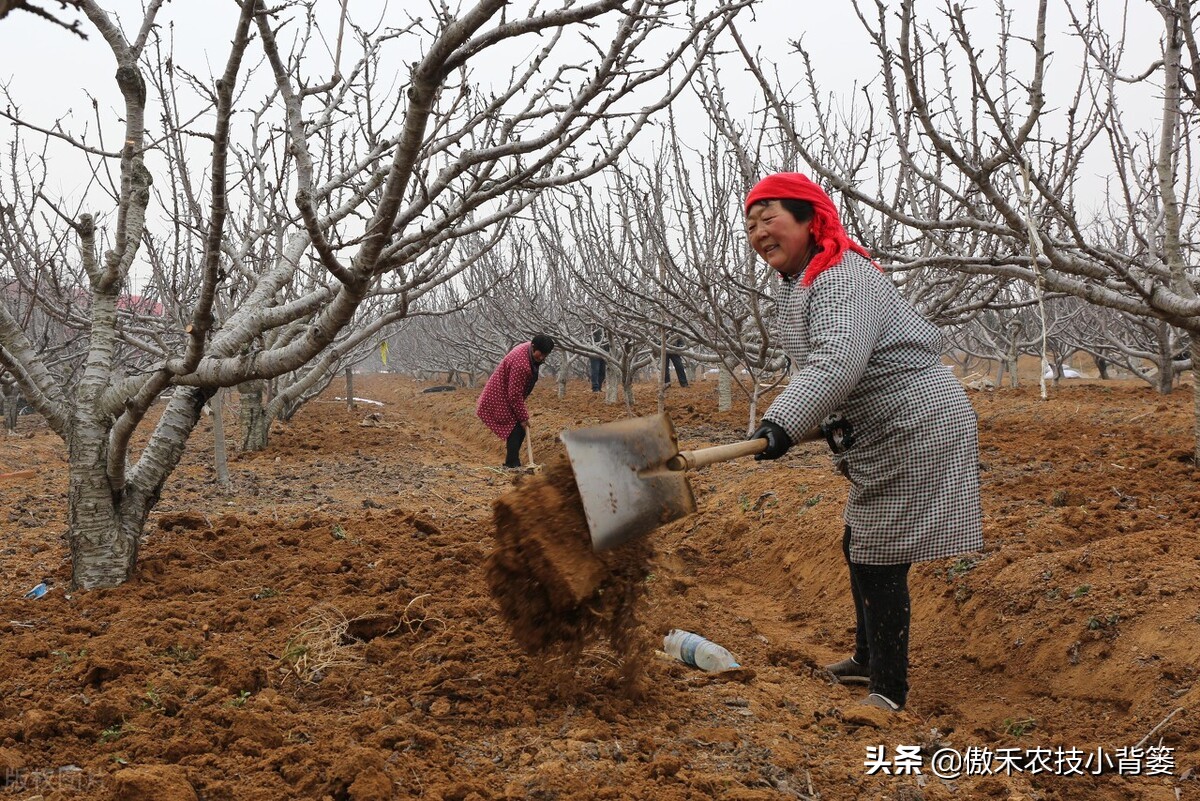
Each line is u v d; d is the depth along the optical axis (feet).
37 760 7.80
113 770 7.60
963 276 21.04
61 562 15.67
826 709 10.25
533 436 39.09
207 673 9.81
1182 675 10.58
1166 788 8.98
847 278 9.52
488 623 11.57
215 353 12.71
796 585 16.78
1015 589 13.43
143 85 13.11
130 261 13.56
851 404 9.87
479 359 61.31
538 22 8.27
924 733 9.74
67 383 34.91
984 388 46.62
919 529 9.71
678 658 11.78
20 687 9.42
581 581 9.13
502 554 9.41
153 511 20.29
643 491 8.57
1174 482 17.84
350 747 8.04
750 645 12.94
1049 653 12.12
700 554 19.56
